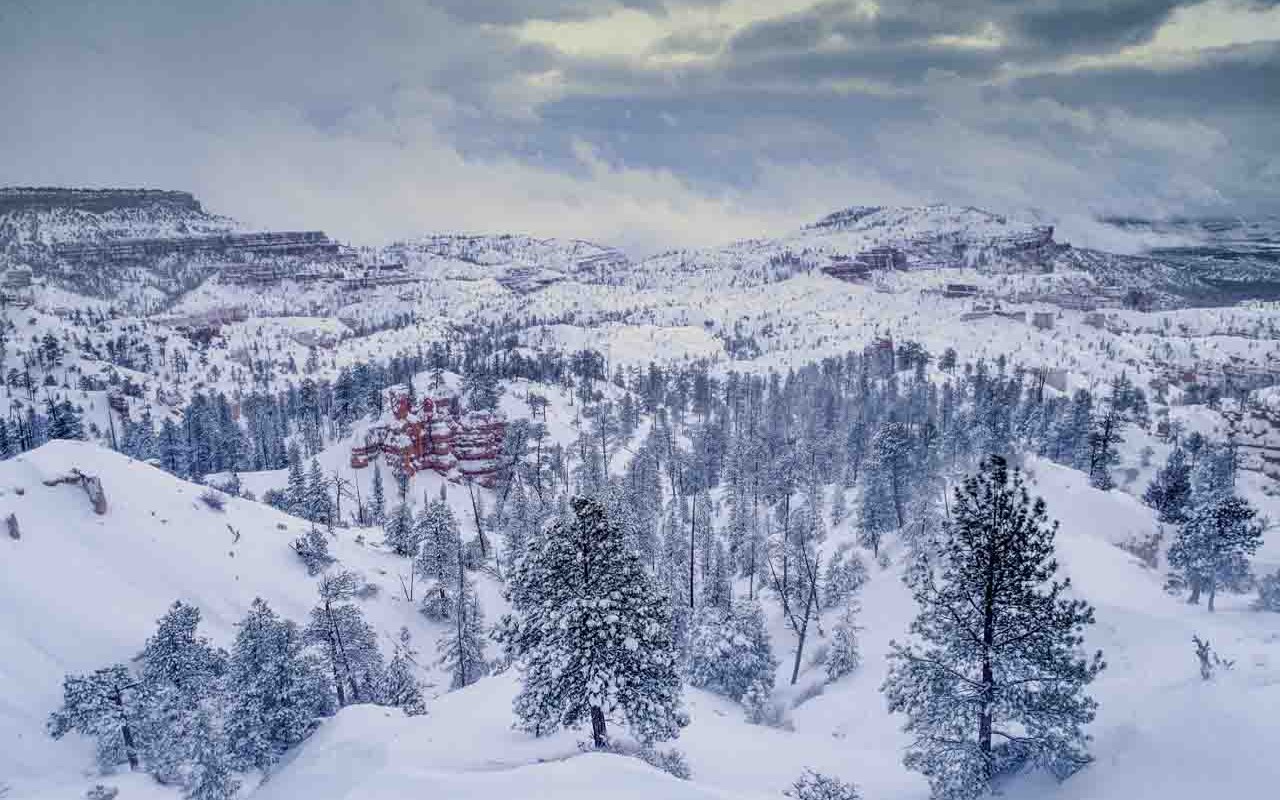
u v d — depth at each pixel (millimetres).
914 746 25906
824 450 125125
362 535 95500
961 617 24500
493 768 28672
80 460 74062
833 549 86188
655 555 87438
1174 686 24938
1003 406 135000
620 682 29953
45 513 67438
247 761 43062
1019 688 23375
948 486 84062
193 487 81438
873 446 90688
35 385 194000
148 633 61500
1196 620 38656
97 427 175125
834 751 40281
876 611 67000
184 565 69938
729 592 72000
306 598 73000
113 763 48281
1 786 43969
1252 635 32375
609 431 152250
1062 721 22672
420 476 131000
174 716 48188
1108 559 58219
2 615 56344
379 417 137000
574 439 150000
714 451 139750
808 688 58594
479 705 39469
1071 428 109562
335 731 33094
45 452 73812
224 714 45750
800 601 73438
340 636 52562
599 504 31125
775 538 95250
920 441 104938
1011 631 23766
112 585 64312
